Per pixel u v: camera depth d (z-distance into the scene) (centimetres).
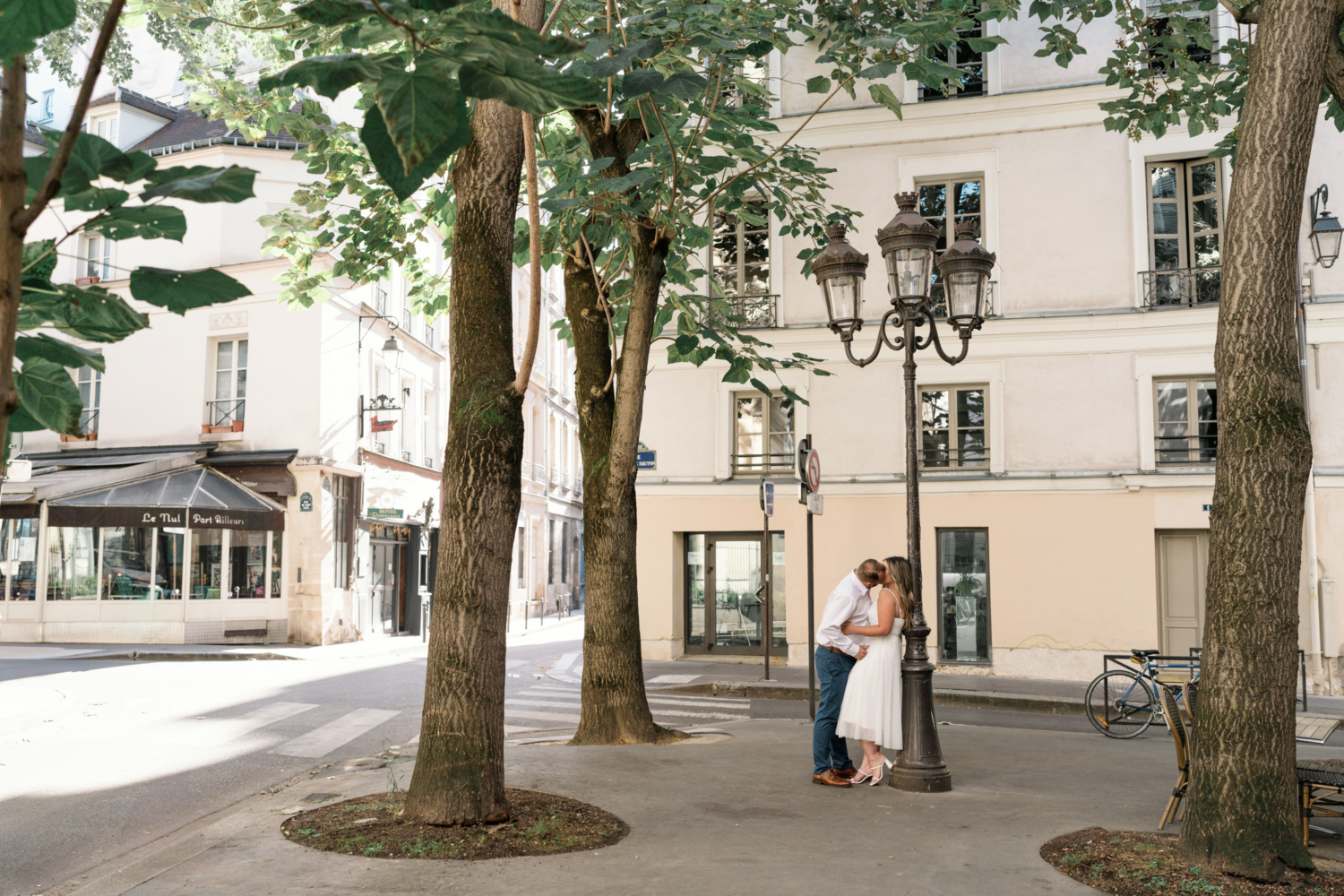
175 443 2303
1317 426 1558
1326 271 1574
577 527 4544
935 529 1712
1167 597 1631
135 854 593
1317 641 1529
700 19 666
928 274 790
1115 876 484
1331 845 580
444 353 2966
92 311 186
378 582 2559
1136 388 1639
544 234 892
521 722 1145
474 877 461
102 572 2127
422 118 187
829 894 450
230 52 1102
